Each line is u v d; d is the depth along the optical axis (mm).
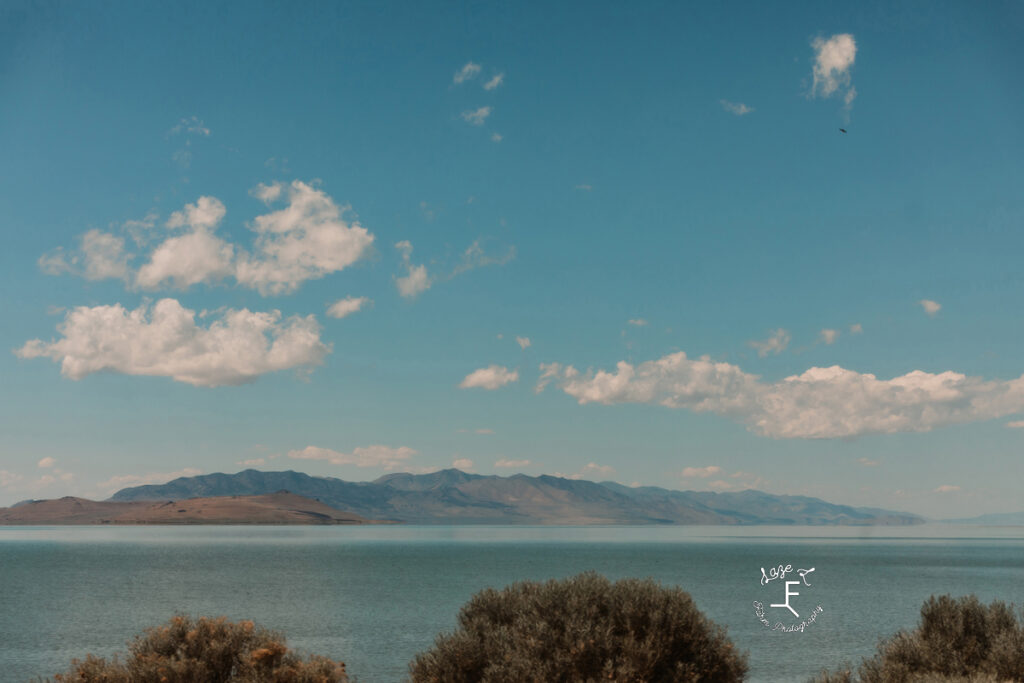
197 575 130375
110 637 54688
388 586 105500
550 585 18062
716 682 16188
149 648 15750
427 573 135500
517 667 15148
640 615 16406
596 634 15695
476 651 16109
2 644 51094
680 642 16219
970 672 16344
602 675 14898
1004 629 17641
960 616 17938
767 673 38125
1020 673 16344
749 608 76438
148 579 120500
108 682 14586
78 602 83250
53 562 173375
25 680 37531
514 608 17609
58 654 46406
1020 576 135250
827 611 73688
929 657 17375
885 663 17906
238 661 15539
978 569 158500
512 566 159750
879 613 71688
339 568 151500
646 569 149750
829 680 18562
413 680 16438
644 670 15258
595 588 17688
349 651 46719
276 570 144875
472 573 135250
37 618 67812
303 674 15016
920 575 138625
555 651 15484
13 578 123000
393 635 55000
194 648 15617
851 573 145000
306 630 58000
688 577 127500
